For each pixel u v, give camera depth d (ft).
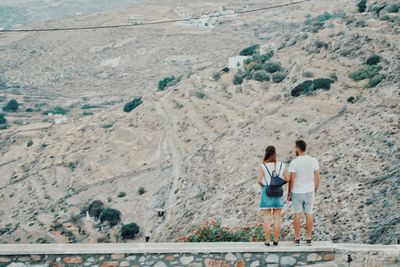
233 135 265.95
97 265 43.52
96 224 273.13
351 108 205.36
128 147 343.67
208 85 354.13
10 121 615.16
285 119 235.61
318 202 131.03
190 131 310.24
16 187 374.22
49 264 43.37
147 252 43.60
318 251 43.65
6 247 43.80
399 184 120.26
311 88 247.09
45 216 307.58
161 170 286.05
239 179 212.02
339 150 166.40
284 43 356.59
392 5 288.51
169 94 383.65
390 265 42.86
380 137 158.20
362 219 112.98
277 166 44.57
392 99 181.88
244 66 342.03
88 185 316.40
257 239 60.29
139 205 266.36
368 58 242.78
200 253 43.65
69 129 429.79
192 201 226.58
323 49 287.69
